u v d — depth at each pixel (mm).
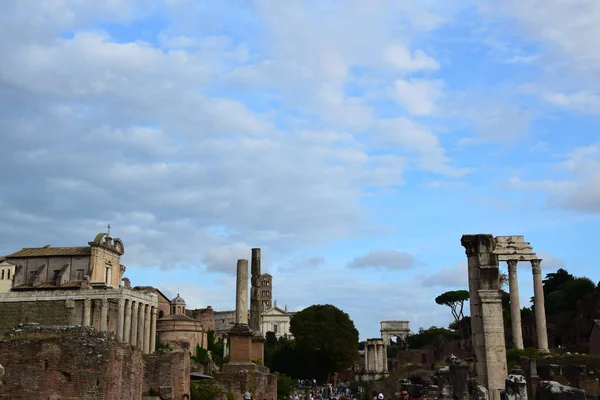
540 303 106812
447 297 181125
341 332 143500
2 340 27172
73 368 26766
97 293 114938
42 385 26422
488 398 35906
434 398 43000
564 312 142750
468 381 37562
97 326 114562
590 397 51969
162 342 140500
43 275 124500
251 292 76500
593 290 140750
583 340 130125
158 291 168875
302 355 143750
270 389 58156
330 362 142125
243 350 54125
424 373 84500
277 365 146125
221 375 48312
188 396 39281
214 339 168250
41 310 114000
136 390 31422
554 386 28031
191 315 180625
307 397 89500
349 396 90188
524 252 109125
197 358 125750
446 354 155750
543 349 103312
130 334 118312
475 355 38062
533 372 69375
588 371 75750
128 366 30266
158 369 37500
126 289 117125
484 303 37562
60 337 27078
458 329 181875
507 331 142125
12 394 26203
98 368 26953
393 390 75688
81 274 124875
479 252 38469
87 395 26625
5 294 115250
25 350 26750
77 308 113875
